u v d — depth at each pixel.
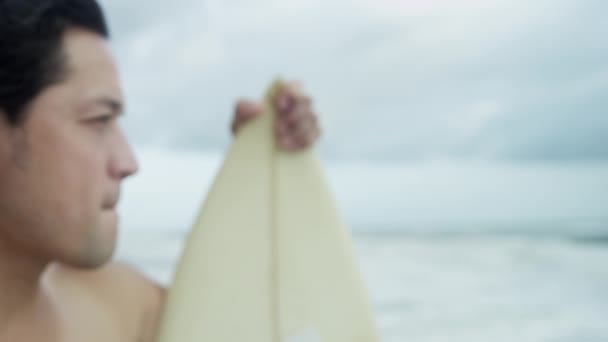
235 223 0.74
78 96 0.54
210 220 0.74
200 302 0.72
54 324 0.64
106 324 0.69
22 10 0.52
